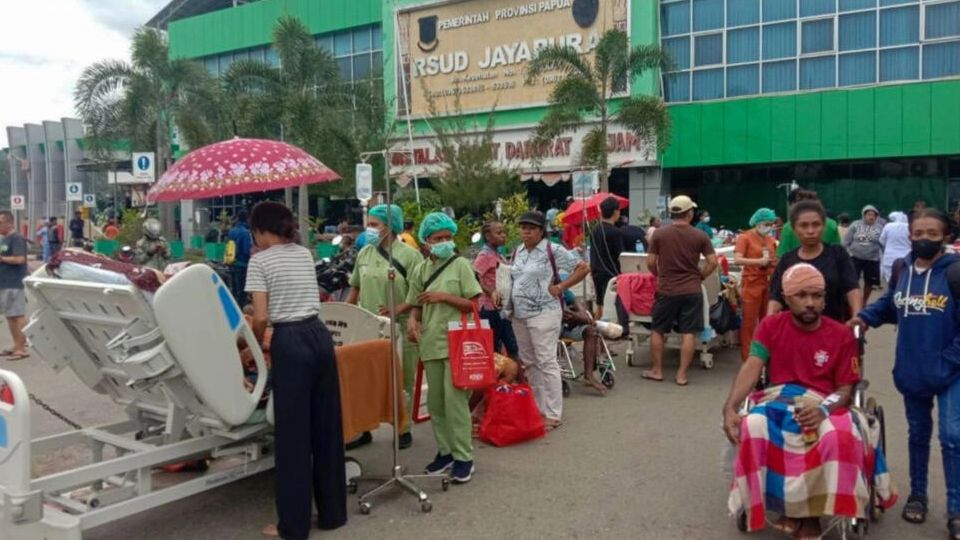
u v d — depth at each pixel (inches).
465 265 229.9
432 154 1240.8
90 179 1722.4
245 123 1056.8
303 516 191.0
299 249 196.9
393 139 1099.3
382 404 221.1
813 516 175.5
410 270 262.2
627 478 231.5
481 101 1200.2
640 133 889.5
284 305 190.9
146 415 221.0
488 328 229.1
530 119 1153.4
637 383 355.3
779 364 189.5
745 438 180.4
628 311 388.8
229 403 185.9
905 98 919.0
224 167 218.4
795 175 1040.2
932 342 185.3
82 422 302.4
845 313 213.2
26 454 167.0
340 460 199.3
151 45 1110.4
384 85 1246.9
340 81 1107.3
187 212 1529.3
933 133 908.6
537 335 285.3
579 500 215.2
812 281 182.1
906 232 537.3
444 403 235.3
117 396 221.1
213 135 1118.4
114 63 1107.9
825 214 215.0
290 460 189.9
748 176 1067.9
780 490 176.6
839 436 172.7
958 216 259.4
